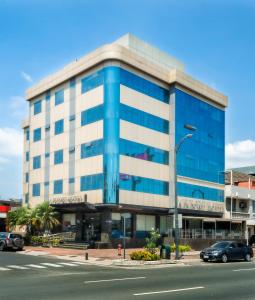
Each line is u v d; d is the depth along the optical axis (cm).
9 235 3853
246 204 6197
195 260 3197
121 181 4406
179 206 5003
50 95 5462
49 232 4616
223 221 5431
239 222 5594
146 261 2936
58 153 5175
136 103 4716
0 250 3859
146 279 1912
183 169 5150
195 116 5456
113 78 4509
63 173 5038
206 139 5625
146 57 5191
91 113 4700
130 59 4644
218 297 1421
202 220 5047
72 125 4984
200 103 5584
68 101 5106
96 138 4581
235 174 7000
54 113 5341
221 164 5888
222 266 2781
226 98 6056
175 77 5106
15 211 4712
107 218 4388
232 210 5997
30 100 5875
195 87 5416
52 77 5381
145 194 4678
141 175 4662
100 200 4412
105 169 4397
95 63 4662
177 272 2295
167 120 5128
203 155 5534
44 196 5328
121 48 4569
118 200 4341
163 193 4941
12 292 1488
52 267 2495
